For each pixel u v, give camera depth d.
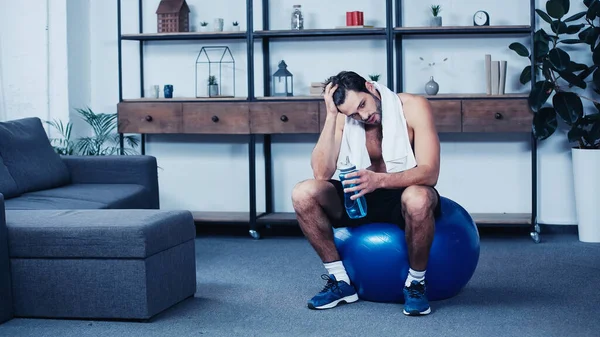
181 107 4.77
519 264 3.90
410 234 2.88
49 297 2.94
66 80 5.09
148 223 2.90
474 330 2.74
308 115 4.61
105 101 5.31
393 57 4.89
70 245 2.88
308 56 5.00
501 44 4.81
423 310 2.91
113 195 3.98
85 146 5.07
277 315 2.98
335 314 2.98
